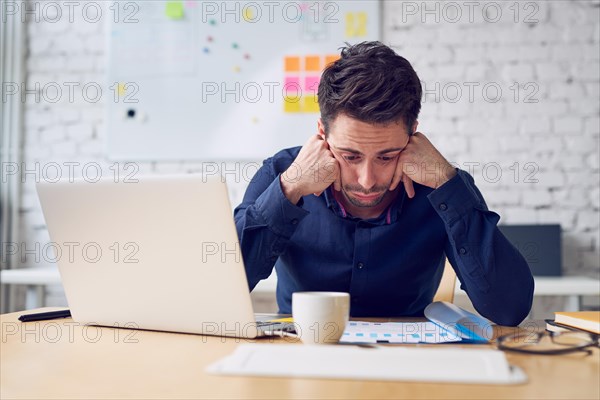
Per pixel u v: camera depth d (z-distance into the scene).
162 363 0.83
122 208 1.03
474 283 1.32
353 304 1.55
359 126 1.22
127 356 0.88
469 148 2.83
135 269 1.05
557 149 2.80
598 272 2.76
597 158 2.78
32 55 3.07
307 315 0.93
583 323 1.00
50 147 3.04
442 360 0.71
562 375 0.75
